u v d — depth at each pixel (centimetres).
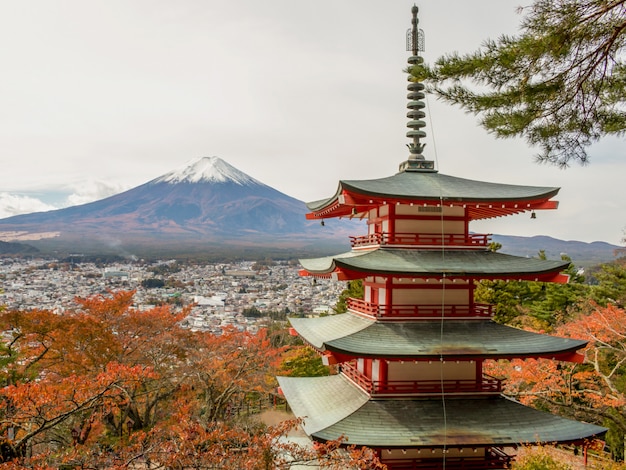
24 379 3456
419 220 2305
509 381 3522
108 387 2434
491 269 2144
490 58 1232
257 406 5334
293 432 3572
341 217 2898
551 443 1995
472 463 2125
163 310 4712
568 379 3322
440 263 2189
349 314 2594
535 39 1170
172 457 1577
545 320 5109
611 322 3338
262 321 9725
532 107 1291
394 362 2192
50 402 2225
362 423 2030
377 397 2144
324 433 1925
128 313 4653
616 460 3053
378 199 2150
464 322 2252
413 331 2177
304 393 2631
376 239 2308
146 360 4144
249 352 4650
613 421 2872
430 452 2114
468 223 2339
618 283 4794
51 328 3606
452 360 2064
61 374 3712
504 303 4925
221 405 4275
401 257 2211
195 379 4203
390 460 2083
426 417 2077
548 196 2206
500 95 1289
